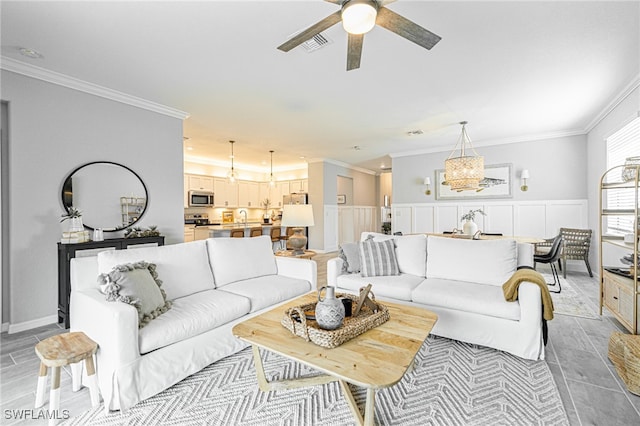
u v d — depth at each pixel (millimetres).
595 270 4699
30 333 2723
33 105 2846
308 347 1500
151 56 2639
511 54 2633
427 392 1786
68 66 2811
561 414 1593
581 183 5148
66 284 2832
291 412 1622
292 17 2119
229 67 2852
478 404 1675
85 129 3199
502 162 5805
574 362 2123
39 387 1638
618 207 3938
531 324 2127
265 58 2689
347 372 1277
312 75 3035
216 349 2105
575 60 2740
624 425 1516
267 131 5141
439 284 2682
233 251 2875
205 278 2586
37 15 2053
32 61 2711
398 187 7055
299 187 8977
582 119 4523
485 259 2748
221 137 5551
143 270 2064
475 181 4527
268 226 6934
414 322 1806
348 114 4238
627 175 2578
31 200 2842
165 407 1663
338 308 1625
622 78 3121
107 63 2756
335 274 3096
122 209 3500
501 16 2111
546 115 4316
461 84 3262
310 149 6645
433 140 5805
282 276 3068
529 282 2150
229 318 2188
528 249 2832
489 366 2070
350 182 9180
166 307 2045
